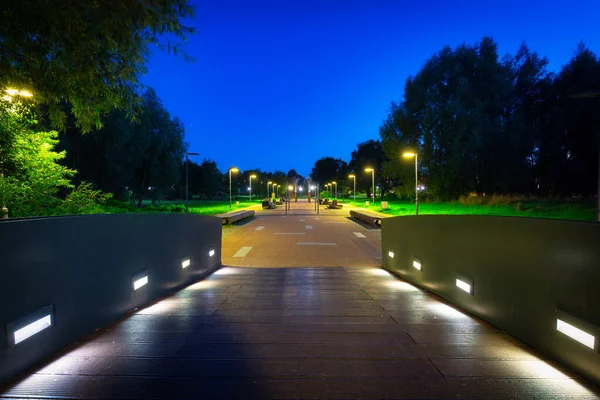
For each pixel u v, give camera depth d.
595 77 36.94
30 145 8.99
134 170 37.28
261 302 5.34
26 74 4.15
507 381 2.58
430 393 2.39
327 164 150.88
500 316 3.86
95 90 4.66
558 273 2.94
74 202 10.66
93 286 3.75
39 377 2.60
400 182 52.44
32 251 2.83
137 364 2.84
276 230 23.84
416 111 47.75
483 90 42.88
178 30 4.56
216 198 123.31
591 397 2.35
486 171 41.47
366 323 4.12
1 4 3.28
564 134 40.62
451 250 5.27
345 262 12.41
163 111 39.25
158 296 5.67
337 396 2.34
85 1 3.58
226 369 2.75
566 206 30.36
